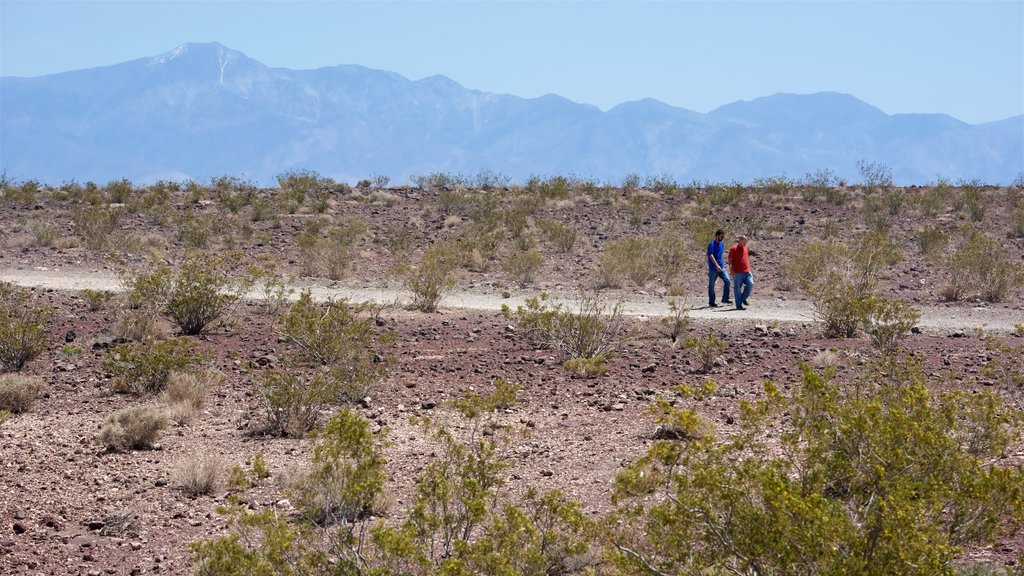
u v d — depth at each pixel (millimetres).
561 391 29109
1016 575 12508
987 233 66438
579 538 14211
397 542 11719
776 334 38719
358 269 58562
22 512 18281
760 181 88000
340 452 13898
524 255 56750
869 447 11523
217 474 19844
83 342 36594
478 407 22484
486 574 12055
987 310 45156
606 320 38781
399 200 83812
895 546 9453
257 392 26359
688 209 78125
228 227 69375
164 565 15523
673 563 10695
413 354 35062
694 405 26281
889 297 48969
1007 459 18453
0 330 32344
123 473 20938
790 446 12461
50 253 60188
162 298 39875
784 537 9867
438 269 49469
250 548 12789
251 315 43344
